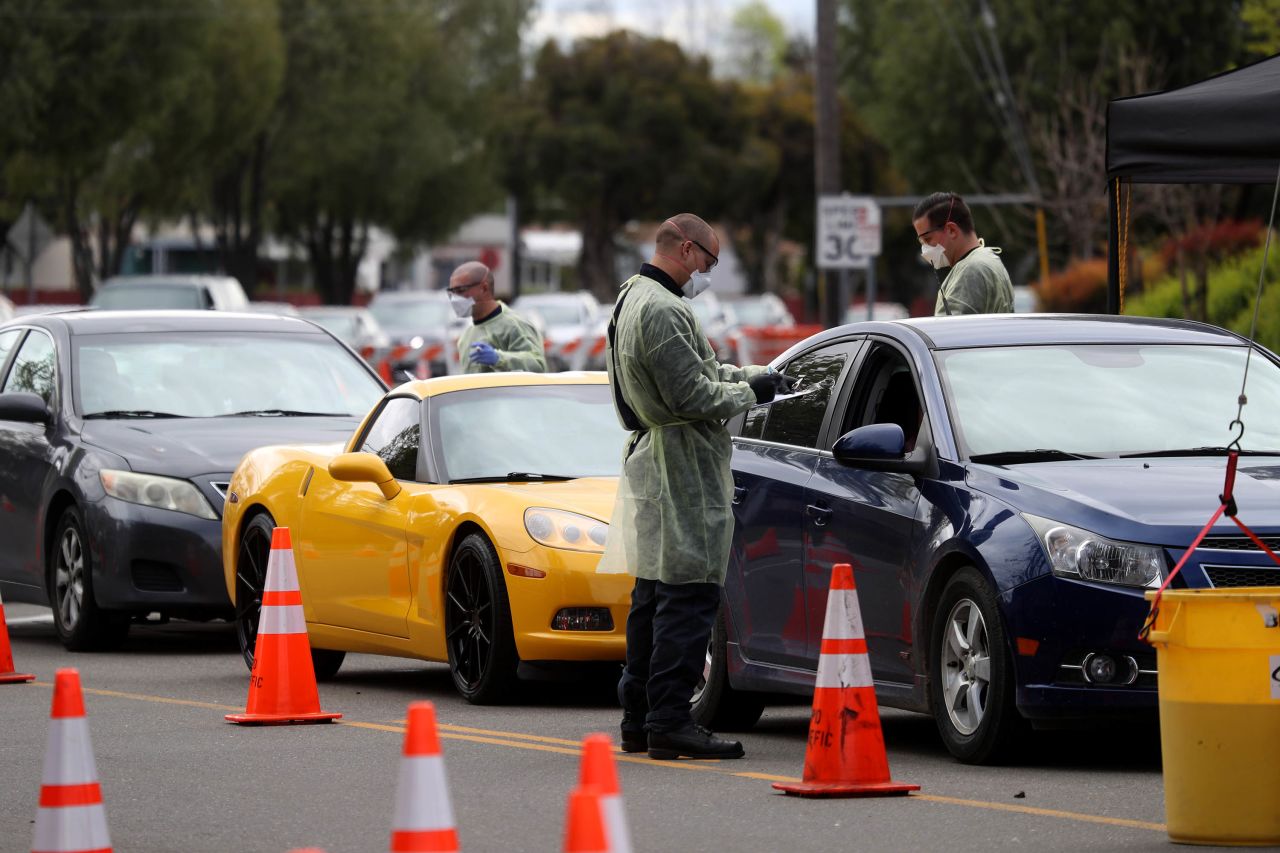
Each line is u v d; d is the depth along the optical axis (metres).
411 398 34.16
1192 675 19.45
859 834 20.56
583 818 12.30
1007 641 23.69
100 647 39.94
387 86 189.25
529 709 30.75
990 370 26.72
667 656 25.09
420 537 31.80
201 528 38.44
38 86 139.88
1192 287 75.12
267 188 190.50
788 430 28.58
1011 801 22.23
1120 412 26.25
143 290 103.75
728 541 24.97
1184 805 19.61
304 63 183.25
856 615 22.92
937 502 25.16
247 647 35.78
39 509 40.94
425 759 14.69
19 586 41.97
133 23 143.00
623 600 29.92
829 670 22.88
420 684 34.56
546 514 30.33
